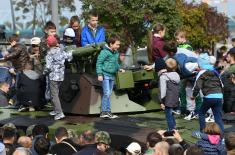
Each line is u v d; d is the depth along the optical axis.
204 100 11.22
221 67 14.09
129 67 13.19
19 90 13.47
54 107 12.64
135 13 22.44
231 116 12.63
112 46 12.10
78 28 13.49
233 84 13.16
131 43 22.72
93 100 12.31
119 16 22.75
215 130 9.66
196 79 11.31
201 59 11.40
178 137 10.08
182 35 13.08
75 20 13.41
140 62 15.32
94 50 12.19
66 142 10.08
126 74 12.45
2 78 16.11
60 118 12.27
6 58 14.45
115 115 12.48
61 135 10.33
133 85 12.51
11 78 16.25
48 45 12.32
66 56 12.16
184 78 12.64
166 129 11.07
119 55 13.05
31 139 10.55
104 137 10.04
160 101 11.73
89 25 13.10
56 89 12.30
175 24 22.47
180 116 12.84
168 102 11.15
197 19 28.80
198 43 29.09
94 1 22.44
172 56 12.35
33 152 9.84
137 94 13.27
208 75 11.21
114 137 10.77
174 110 13.05
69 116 12.49
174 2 22.77
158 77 11.83
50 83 12.29
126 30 22.84
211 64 11.39
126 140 10.62
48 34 13.10
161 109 13.12
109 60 12.10
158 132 10.27
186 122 12.10
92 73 12.73
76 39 13.46
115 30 22.77
